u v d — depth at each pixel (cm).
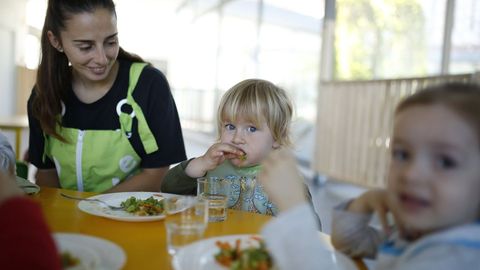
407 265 57
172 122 157
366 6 456
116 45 139
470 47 352
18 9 715
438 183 55
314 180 488
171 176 135
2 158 114
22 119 377
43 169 160
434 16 387
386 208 72
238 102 138
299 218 61
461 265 53
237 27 718
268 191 66
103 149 149
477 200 55
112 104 149
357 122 424
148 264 74
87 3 126
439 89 59
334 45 488
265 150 140
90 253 74
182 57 1033
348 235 79
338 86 455
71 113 149
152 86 153
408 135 57
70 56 135
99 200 114
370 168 406
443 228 57
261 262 72
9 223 54
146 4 940
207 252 78
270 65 609
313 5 520
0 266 51
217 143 136
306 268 57
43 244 54
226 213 108
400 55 429
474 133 54
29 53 754
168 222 84
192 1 942
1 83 676
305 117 550
